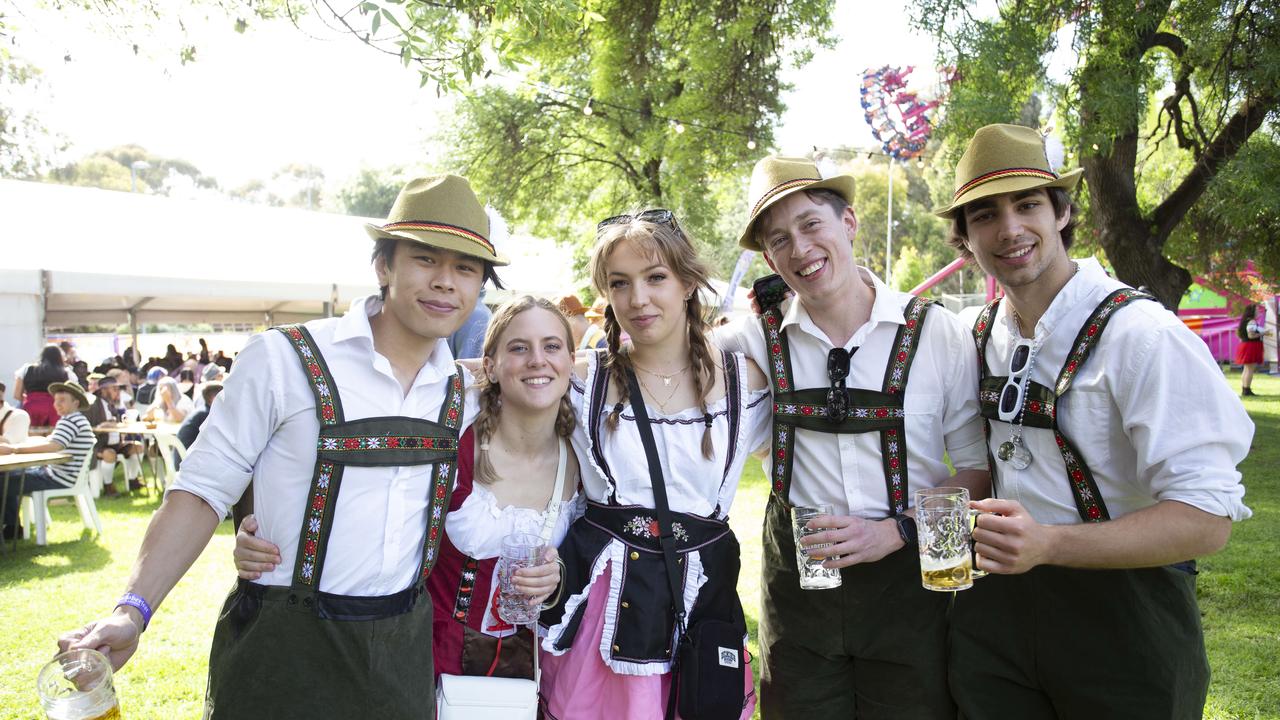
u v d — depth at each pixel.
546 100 14.14
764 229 2.19
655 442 2.13
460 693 1.94
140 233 10.65
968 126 7.65
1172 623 1.83
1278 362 19.11
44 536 6.54
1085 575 1.89
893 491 2.14
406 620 1.82
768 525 2.30
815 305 2.19
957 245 2.23
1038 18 7.68
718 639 2.03
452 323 1.84
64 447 6.73
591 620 2.06
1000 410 2.01
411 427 1.84
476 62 3.71
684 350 2.21
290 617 1.74
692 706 1.99
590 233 15.20
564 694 2.05
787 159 2.15
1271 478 7.54
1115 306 1.86
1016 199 1.93
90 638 1.54
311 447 1.78
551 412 2.11
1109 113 7.34
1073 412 1.89
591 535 2.10
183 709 3.53
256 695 1.73
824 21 12.27
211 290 10.37
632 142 13.20
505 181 14.25
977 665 2.06
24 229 9.74
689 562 2.08
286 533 1.78
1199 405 1.73
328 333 1.84
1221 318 20.20
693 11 12.08
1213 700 3.37
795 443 2.23
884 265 42.22
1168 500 1.73
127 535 6.87
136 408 10.66
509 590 1.90
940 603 2.16
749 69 12.50
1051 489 1.95
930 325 2.18
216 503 1.77
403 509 1.82
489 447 2.09
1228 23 7.66
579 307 4.58
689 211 12.77
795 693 2.24
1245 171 7.22
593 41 12.42
